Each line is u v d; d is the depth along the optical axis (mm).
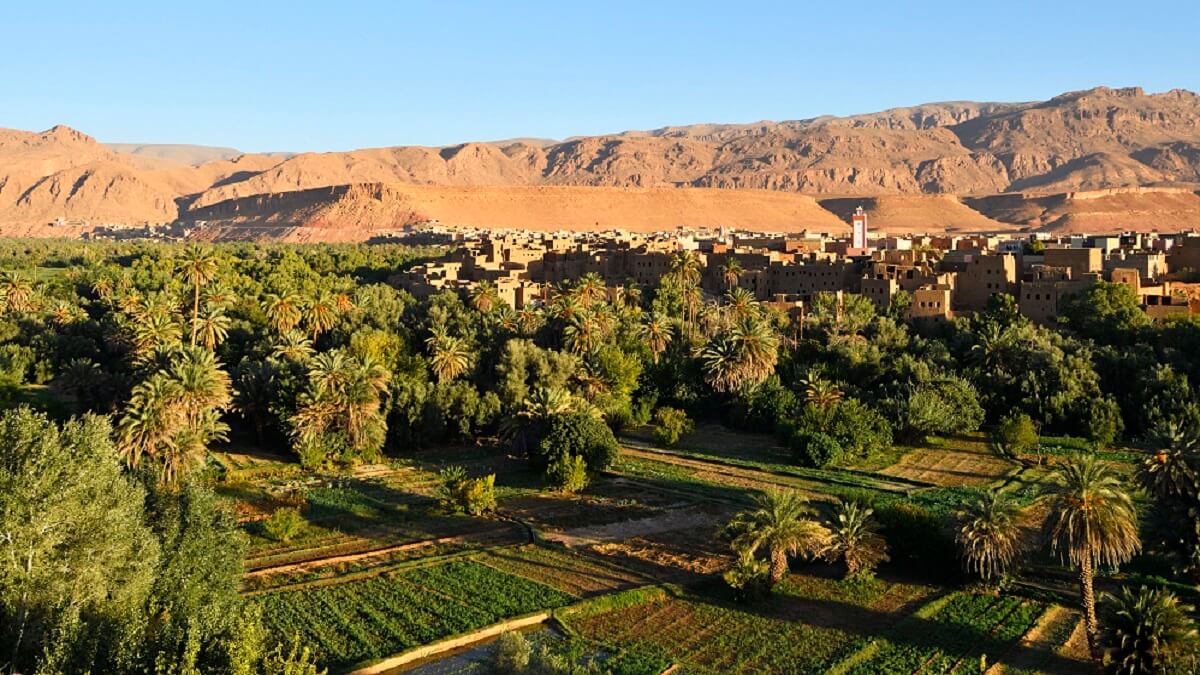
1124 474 72125
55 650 34094
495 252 192000
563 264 181125
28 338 118625
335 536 64938
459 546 63312
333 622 50406
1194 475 53375
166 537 46656
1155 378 91938
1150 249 161875
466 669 45625
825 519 63531
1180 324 105812
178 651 34938
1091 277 124688
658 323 113125
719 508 71750
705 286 167625
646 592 54500
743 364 101438
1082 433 91875
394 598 53844
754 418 99312
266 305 112812
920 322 126562
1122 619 43750
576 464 76250
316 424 83000
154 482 55031
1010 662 46406
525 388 97812
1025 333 105188
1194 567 53812
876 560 56062
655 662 46188
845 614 52125
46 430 43750
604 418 96062
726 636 49281
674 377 107500
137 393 70312
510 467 85000
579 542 63969
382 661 45656
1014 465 83875
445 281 158750
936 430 93125
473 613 51750
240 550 49906
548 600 53719
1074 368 95938
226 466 81938
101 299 141875
